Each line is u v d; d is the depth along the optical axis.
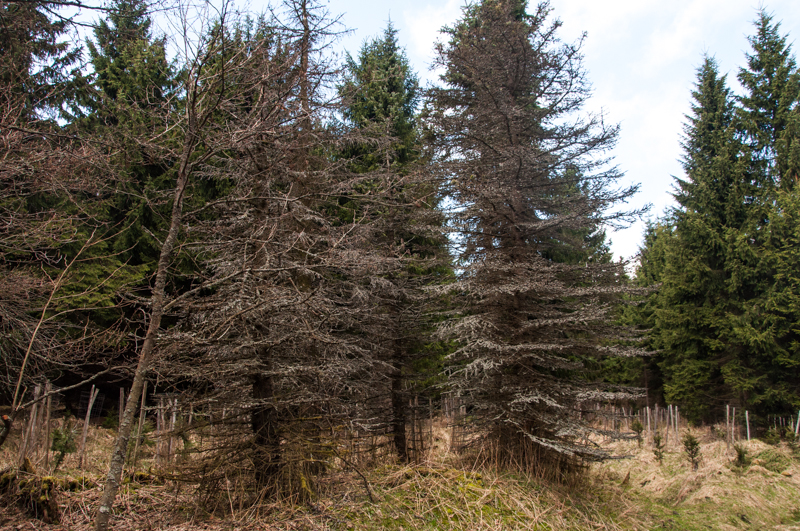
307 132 6.21
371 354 8.95
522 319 8.99
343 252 5.23
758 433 15.27
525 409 8.16
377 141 8.40
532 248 9.69
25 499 4.52
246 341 4.97
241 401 5.29
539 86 9.82
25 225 5.45
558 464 8.27
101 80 10.44
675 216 18.14
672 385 18.27
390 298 10.39
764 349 15.26
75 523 4.49
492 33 9.51
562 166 9.38
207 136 4.43
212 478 5.13
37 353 5.60
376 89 13.12
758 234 16.22
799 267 15.09
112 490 3.37
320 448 5.77
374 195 8.34
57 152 4.87
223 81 4.06
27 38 6.05
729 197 16.75
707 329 17.09
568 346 8.23
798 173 16.11
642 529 7.07
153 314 3.80
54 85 6.40
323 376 5.54
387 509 5.61
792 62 17.16
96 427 10.17
